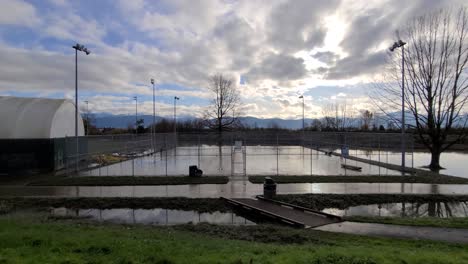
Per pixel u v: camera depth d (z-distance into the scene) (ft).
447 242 31.30
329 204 50.29
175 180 66.03
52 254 20.65
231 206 49.29
